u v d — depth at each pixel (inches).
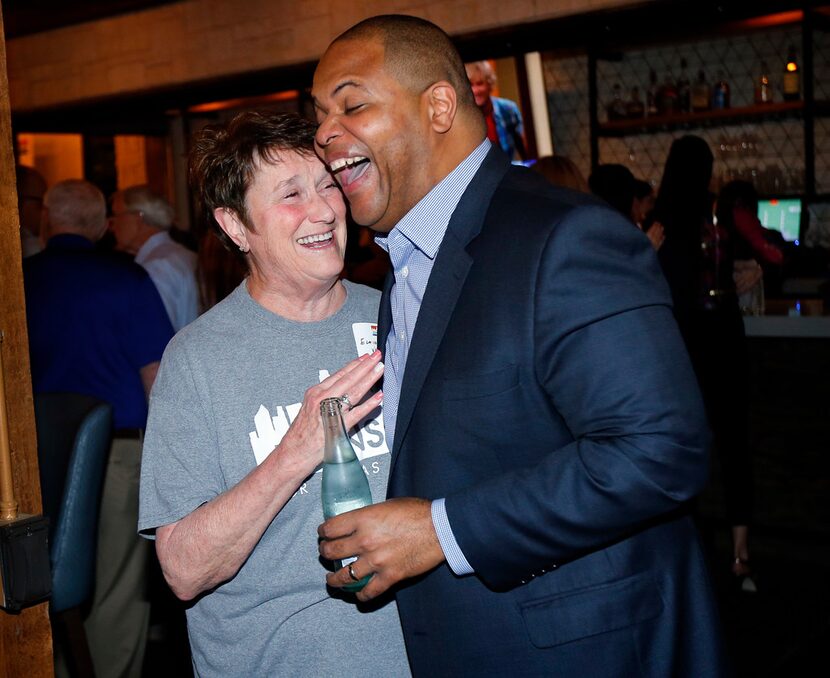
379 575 53.2
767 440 167.2
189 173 64.2
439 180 56.3
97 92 256.4
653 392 49.3
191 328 63.3
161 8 239.0
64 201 138.3
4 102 58.3
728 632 136.9
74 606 102.5
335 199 61.9
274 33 219.0
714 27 220.5
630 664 53.2
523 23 182.5
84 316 134.0
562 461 50.7
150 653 139.0
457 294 54.5
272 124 60.9
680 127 237.3
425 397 54.9
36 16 243.0
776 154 231.3
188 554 58.1
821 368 160.4
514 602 54.1
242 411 61.3
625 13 170.6
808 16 189.0
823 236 209.6
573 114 265.0
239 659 61.2
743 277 165.6
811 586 152.9
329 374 63.6
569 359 50.3
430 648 56.6
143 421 138.3
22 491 59.8
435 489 54.3
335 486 56.2
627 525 50.6
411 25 55.6
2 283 58.4
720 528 170.2
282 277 62.2
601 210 52.2
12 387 59.2
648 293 50.8
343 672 61.0
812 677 122.3
